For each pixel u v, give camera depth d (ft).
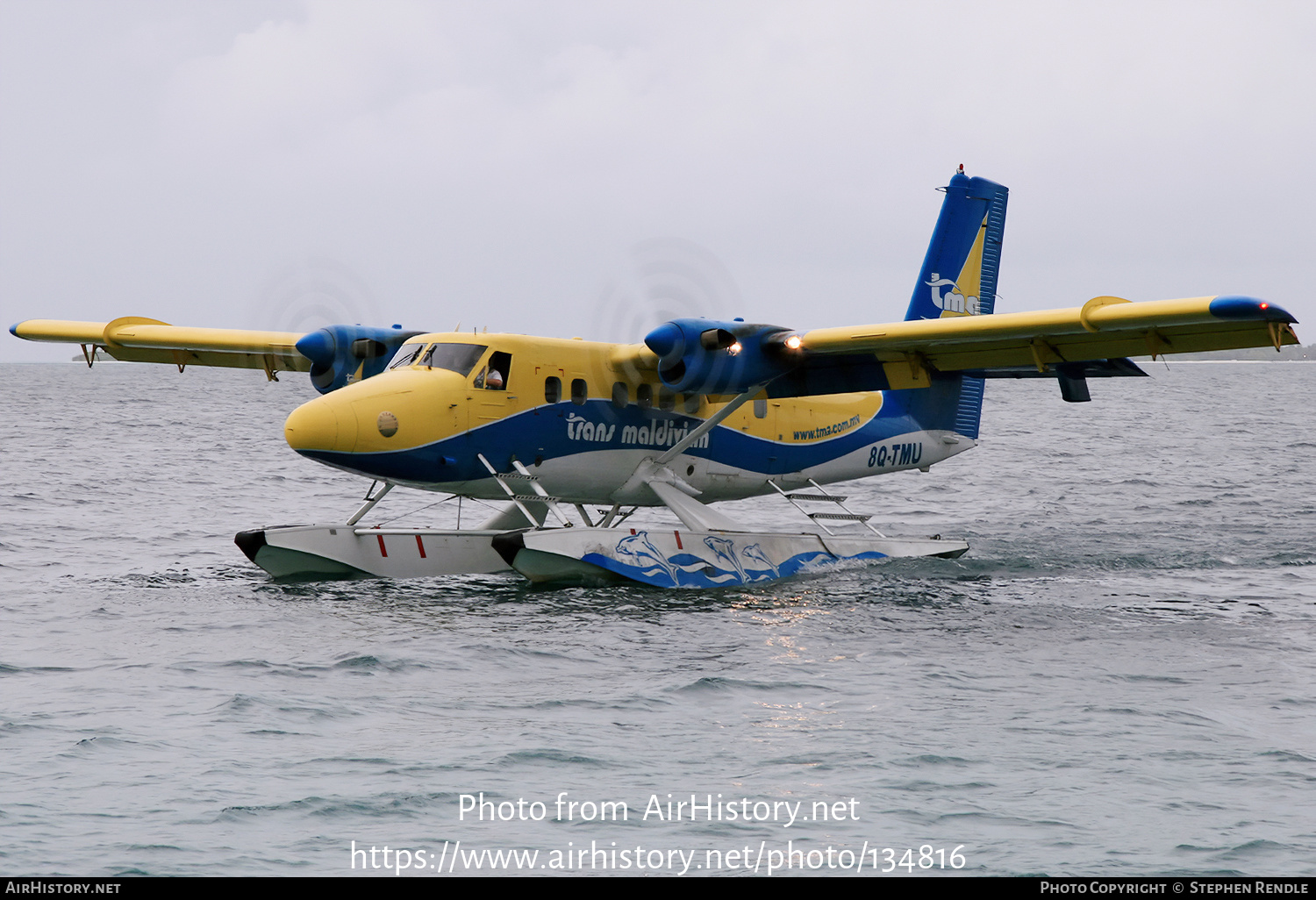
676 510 204.13
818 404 228.43
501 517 214.28
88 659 133.59
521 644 145.28
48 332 242.17
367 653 137.59
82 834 83.92
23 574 193.16
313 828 86.43
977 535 264.31
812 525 289.94
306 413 176.35
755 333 188.44
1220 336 167.32
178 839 83.46
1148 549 236.43
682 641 148.46
